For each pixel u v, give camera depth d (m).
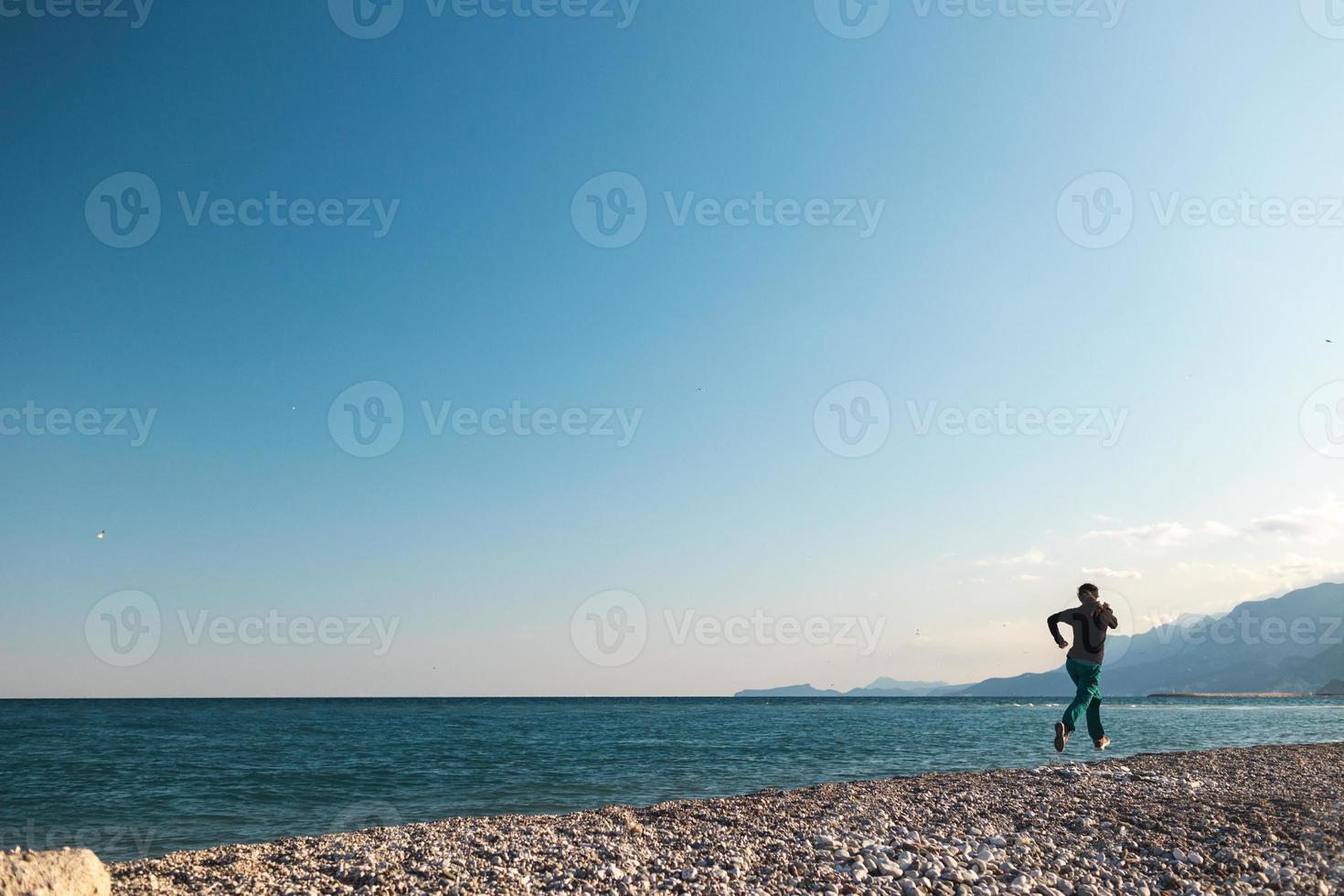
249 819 19.59
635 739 49.94
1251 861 10.41
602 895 9.68
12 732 56.91
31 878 7.49
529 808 20.72
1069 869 10.56
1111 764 21.75
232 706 173.38
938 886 9.91
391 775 28.45
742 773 28.66
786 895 9.67
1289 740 42.41
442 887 9.88
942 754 35.62
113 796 23.64
